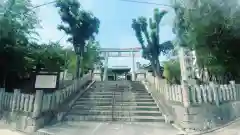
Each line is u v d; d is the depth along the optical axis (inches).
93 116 412.2
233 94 411.5
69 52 851.4
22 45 494.3
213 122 348.5
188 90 357.1
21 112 359.9
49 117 388.5
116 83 770.2
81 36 722.8
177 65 702.5
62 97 473.7
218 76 506.3
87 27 722.2
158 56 798.5
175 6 496.4
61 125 364.2
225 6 436.5
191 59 561.6
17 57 462.9
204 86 368.5
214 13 434.3
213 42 442.3
